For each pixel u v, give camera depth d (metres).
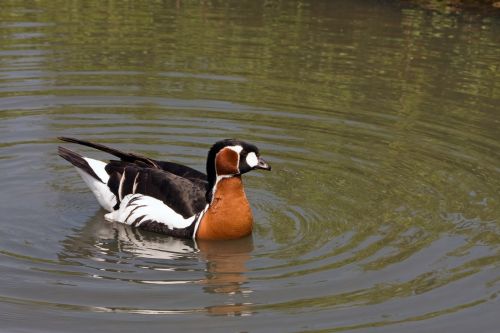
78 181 15.22
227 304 11.05
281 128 17.45
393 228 13.41
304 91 19.39
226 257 12.59
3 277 11.64
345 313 10.87
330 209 14.16
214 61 21.12
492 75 20.69
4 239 12.91
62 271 11.93
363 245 12.84
